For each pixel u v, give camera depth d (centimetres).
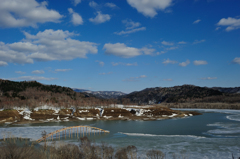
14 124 13750
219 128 10806
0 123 14188
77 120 16400
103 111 18838
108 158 5062
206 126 11762
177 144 7312
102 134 9656
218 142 7438
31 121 14975
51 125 13238
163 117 17588
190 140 7981
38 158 4328
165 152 6256
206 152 6162
